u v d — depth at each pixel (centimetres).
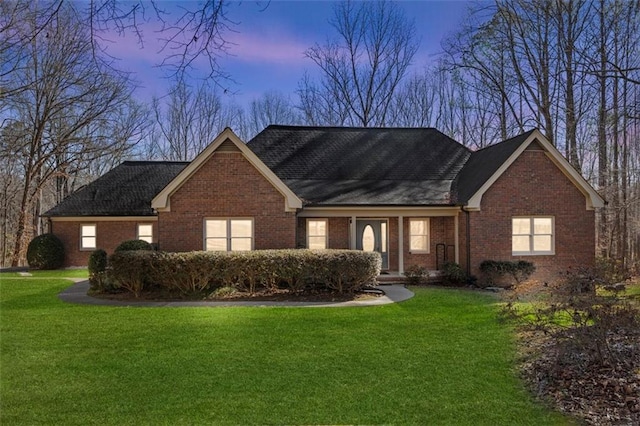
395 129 2223
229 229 1608
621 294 729
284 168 1961
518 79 2577
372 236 1847
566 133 2470
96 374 663
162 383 626
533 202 1684
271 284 1387
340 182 1902
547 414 525
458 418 516
